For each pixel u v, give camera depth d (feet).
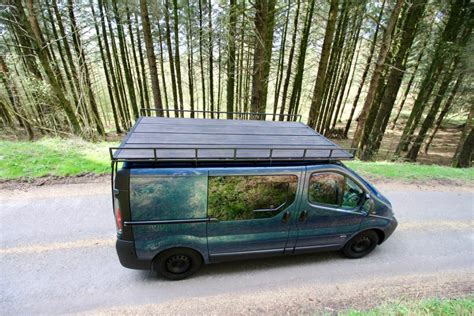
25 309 9.84
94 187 19.84
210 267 12.78
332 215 12.35
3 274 11.35
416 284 12.57
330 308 10.77
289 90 78.18
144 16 28.35
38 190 18.76
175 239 10.73
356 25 53.52
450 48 38.37
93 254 12.92
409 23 35.42
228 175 10.41
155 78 31.09
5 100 41.55
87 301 10.37
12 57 38.14
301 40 52.85
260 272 12.66
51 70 33.04
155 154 9.37
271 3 26.32
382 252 14.90
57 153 25.11
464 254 15.25
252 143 11.95
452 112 61.05
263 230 11.61
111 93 66.80
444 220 19.08
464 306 10.23
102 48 57.98
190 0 52.70
